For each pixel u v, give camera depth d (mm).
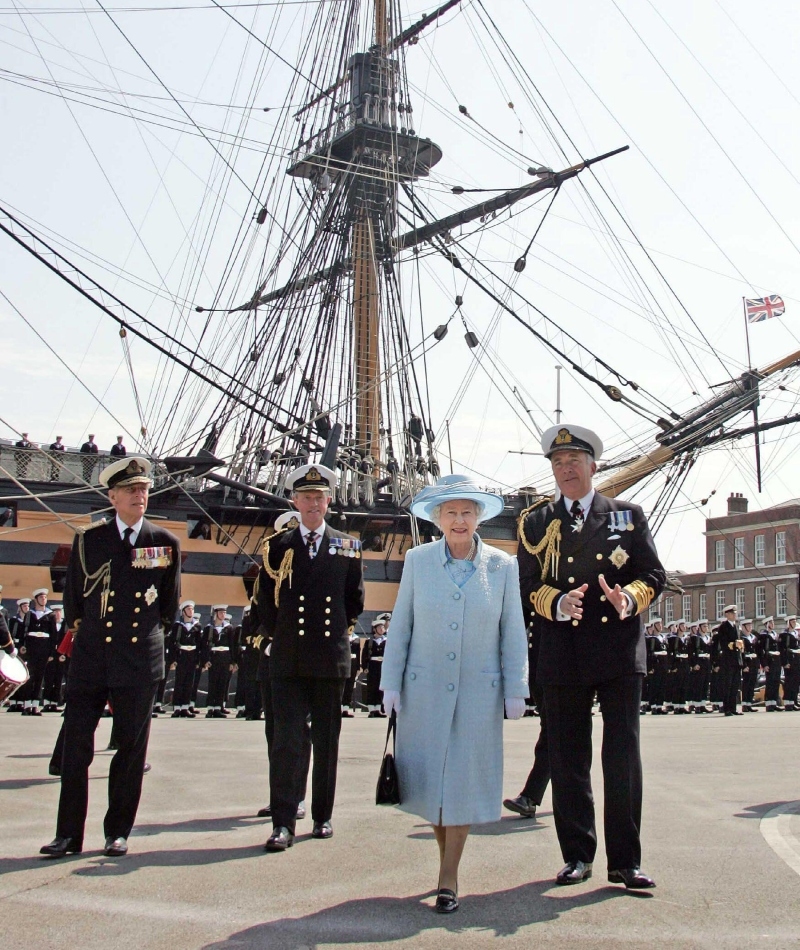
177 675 23453
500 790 6359
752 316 30938
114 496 7973
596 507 7297
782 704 29844
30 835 8055
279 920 5773
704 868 7078
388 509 30688
